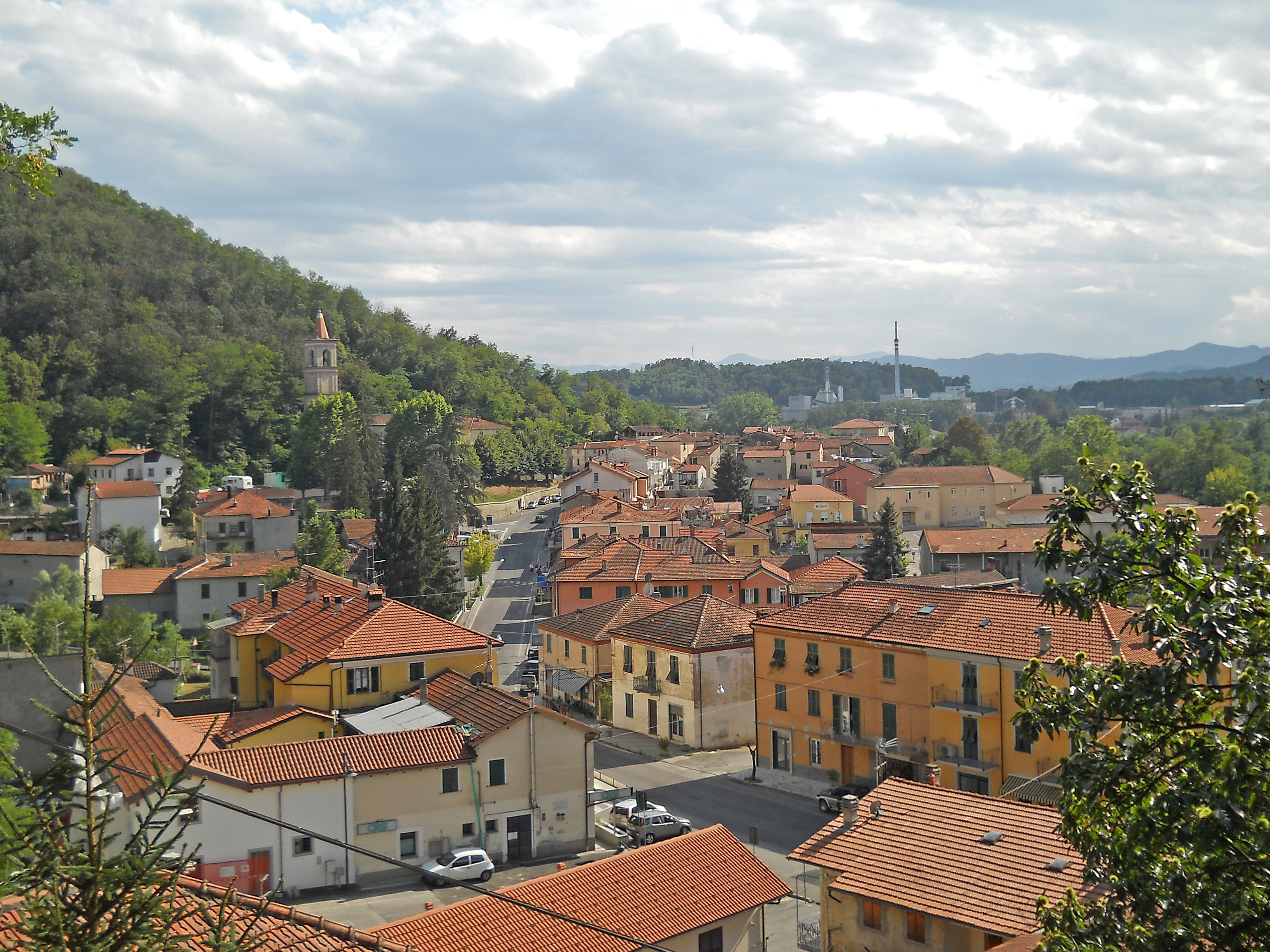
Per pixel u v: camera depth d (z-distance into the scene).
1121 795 14.30
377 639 57.28
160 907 10.98
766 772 60.91
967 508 170.50
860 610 58.41
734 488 185.62
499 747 46.62
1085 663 15.96
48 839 10.56
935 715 52.53
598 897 31.70
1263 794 13.19
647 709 70.06
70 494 163.62
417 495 102.31
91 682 11.70
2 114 19.11
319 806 42.81
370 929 30.73
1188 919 13.85
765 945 33.69
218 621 80.38
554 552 147.88
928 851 30.05
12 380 183.38
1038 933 25.45
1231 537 15.27
